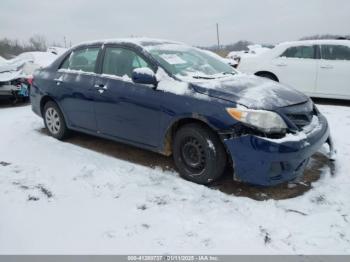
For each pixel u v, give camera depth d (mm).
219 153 3289
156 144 3766
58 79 4781
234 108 3131
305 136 3152
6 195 3322
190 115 3338
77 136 5211
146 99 3686
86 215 2975
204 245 2557
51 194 3346
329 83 7262
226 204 3094
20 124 5965
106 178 3646
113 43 4297
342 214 2893
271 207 3021
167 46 4266
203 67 4105
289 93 3584
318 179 3572
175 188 3406
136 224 2824
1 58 9031
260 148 3012
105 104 4129
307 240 2574
